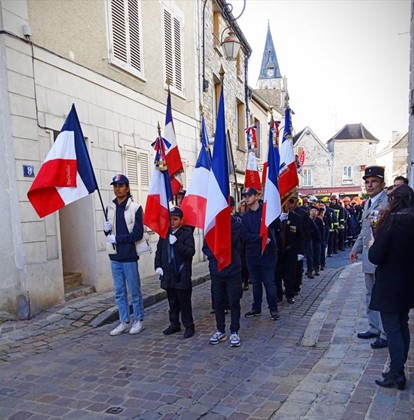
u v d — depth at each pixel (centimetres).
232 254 489
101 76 781
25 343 508
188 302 527
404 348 339
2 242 593
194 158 1236
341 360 414
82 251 756
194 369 419
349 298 676
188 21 1206
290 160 681
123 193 534
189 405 343
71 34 700
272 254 596
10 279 595
